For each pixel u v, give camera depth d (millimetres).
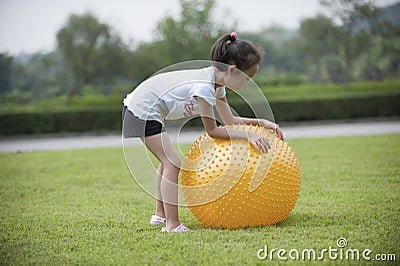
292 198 4039
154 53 21406
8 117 17562
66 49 21016
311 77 25438
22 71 21906
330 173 6633
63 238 4062
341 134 12445
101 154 9750
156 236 3959
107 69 21500
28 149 12250
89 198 5727
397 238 3791
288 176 3980
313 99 18344
